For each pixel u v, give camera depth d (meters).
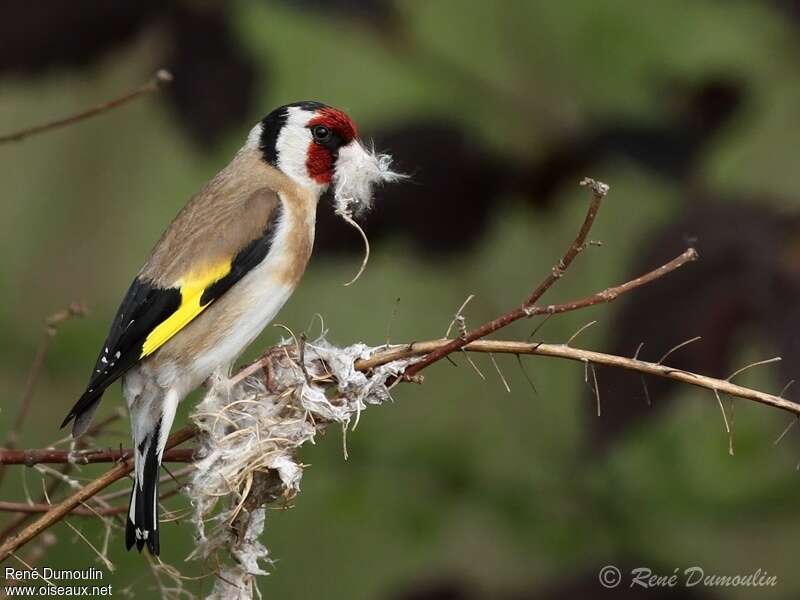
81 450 7.82
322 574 10.66
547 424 10.91
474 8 10.97
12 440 8.03
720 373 8.64
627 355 8.74
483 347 7.51
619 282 8.92
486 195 9.98
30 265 11.88
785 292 8.60
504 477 10.60
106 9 9.56
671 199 9.78
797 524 10.41
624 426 8.70
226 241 9.06
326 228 9.81
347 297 11.86
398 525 10.41
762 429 10.36
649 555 10.16
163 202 12.01
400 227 9.93
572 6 10.89
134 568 10.16
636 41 10.77
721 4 10.69
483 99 10.55
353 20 10.41
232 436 7.76
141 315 8.75
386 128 9.96
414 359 7.76
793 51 10.64
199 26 9.80
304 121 9.67
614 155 10.13
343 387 7.77
